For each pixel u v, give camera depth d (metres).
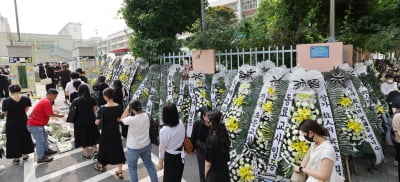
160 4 7.37
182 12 7.65
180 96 6.24
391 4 7.54
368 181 4.21
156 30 7.73
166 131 3.39
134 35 8.26
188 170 4.76
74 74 7.53
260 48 5.95
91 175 4.65
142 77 7.79
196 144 3.61
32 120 5.02
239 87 4.71
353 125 3.92
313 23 7.41
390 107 5.09
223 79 5.70
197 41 6.08
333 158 2.50
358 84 4.50
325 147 2.57
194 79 6.05
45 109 5.04
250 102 4.39
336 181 2.60
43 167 4.99
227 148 3.03
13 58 12.70
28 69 13.06
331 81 4.07
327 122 3.81
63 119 8.23
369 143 4.22
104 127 4.40
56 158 5.41
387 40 5.58
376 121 4.40
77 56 16.31
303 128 2.71
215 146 2.94
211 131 3.04
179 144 3.47
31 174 4.70
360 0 7.04
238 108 4.41
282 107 3.99
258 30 6.61
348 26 6.93
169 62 7.11
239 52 5.64
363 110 4.29
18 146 5.01
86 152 5.32
